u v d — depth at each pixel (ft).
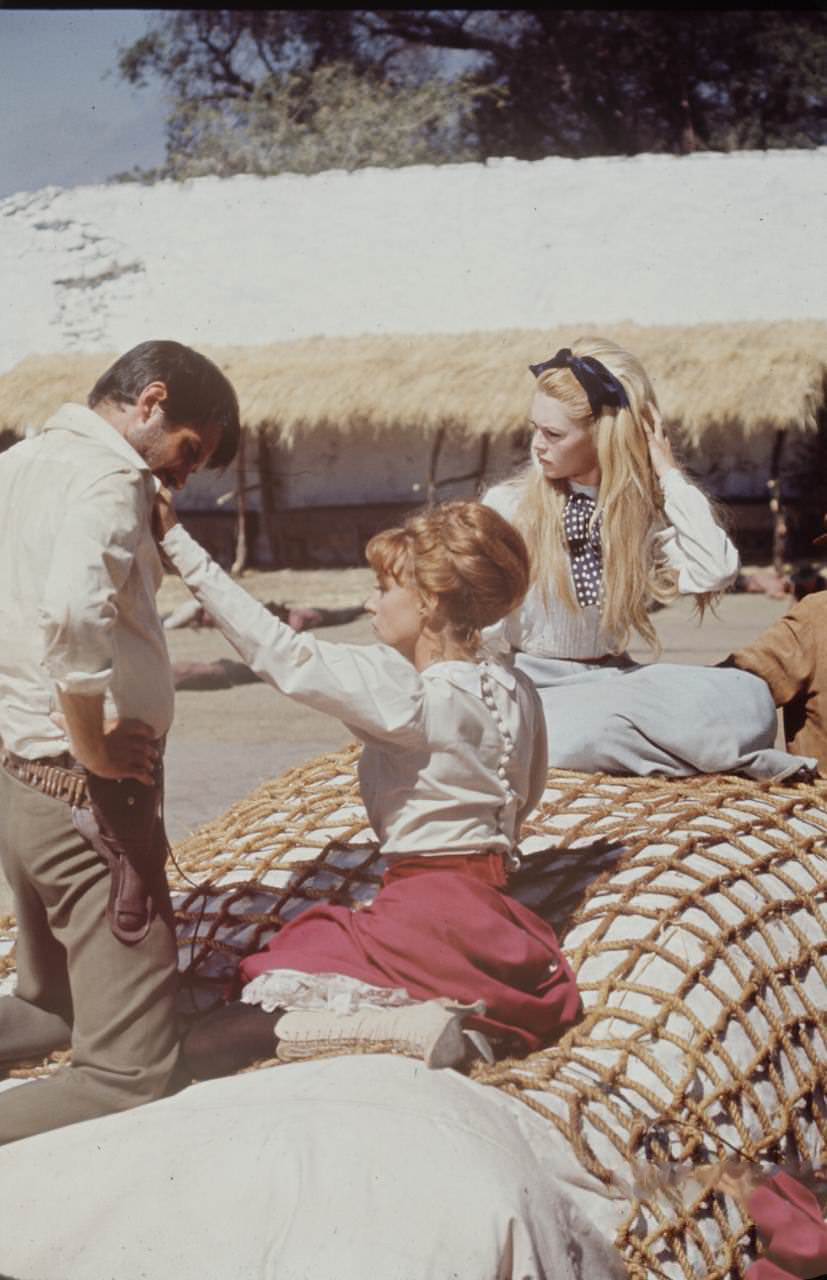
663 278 71.56
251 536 68.90
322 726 35.35
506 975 10.20
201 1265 8.29
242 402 64.39
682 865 12.37
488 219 72.69
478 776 10.31
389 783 10.35
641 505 13.57
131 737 9.57
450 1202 8.23
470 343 67.51
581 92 98.68
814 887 12.98
